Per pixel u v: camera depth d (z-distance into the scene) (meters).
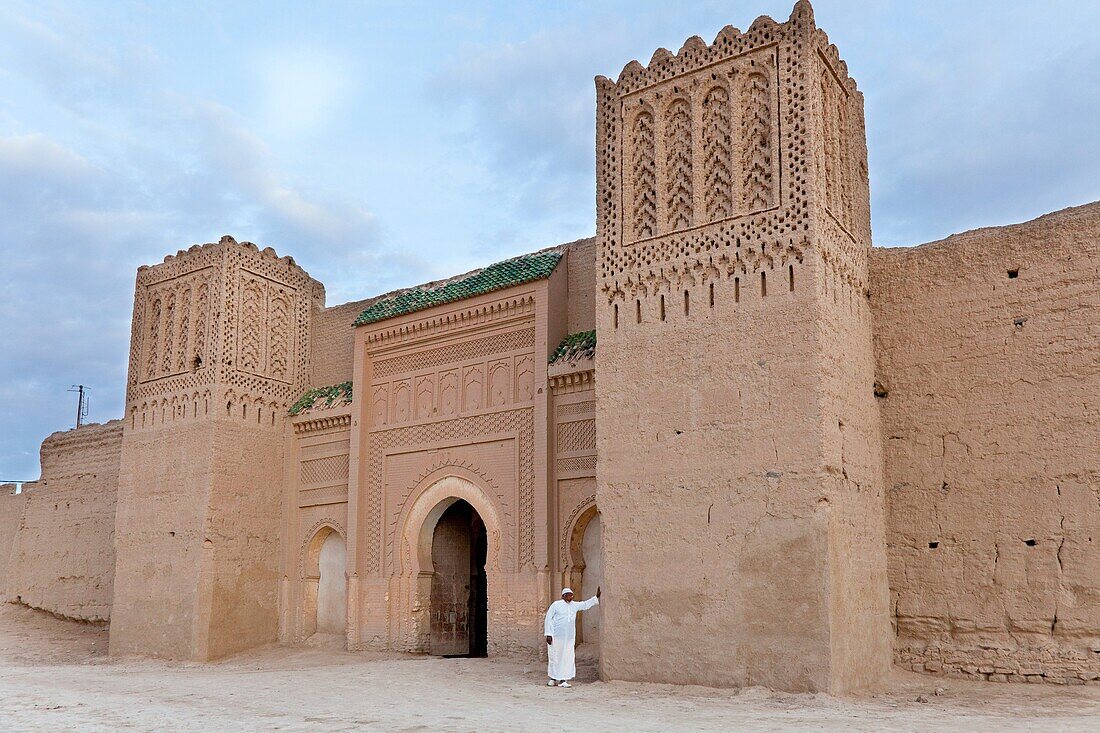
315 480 20.27
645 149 14.09
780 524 11.79
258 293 20.91
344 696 11.96
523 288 17.22
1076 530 12.00
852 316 13.28
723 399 12.55
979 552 12.66
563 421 16.34
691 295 13.12
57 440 26.89
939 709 10.27
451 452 17.84
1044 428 12.45
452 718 9.80
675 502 12.66
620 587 12.91
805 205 12.38
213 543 19.06
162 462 20.19
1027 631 12.14
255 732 9.06
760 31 13.22
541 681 13.24
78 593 24.94
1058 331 12.57
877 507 13.16
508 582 16.48
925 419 13.38
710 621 12.09
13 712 10.86
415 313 18.83
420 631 17.91
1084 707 10.27
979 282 13.30
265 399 20.62
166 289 21.28
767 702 10.81
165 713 10.63
